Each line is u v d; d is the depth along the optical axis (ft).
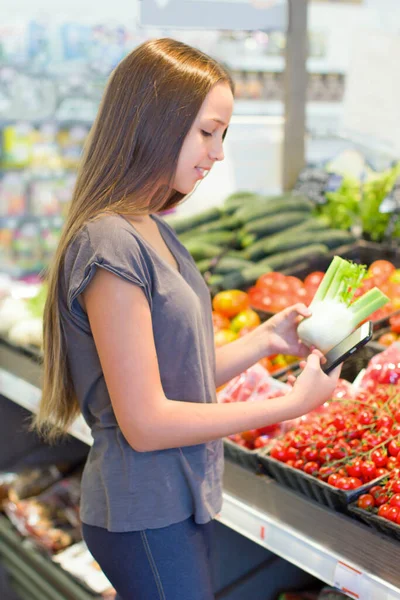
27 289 11.39
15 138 14.56
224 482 6.02
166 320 4.65
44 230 15.11
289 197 10.06
